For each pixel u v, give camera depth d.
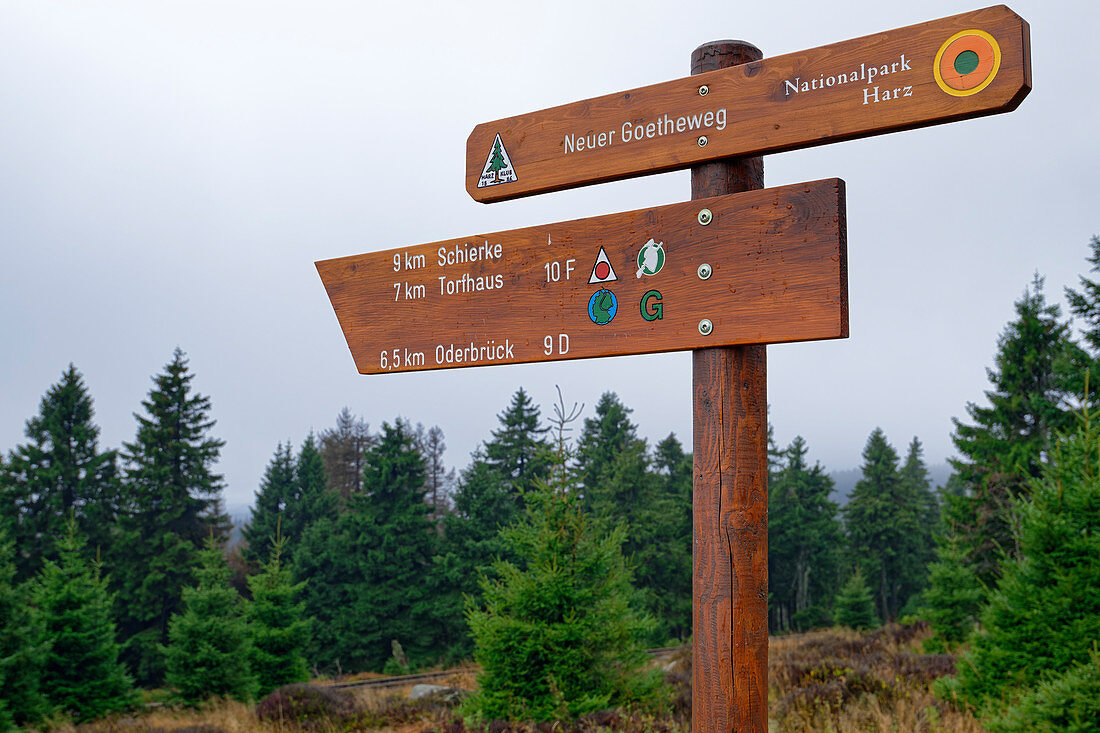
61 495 45.44
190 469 49.38
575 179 3.20
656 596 52.16
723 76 2.88
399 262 3.53
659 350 2.86
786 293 2.60
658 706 10.84
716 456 2.81
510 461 63.12
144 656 41.31
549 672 10.91
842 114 2.62
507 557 48.31
